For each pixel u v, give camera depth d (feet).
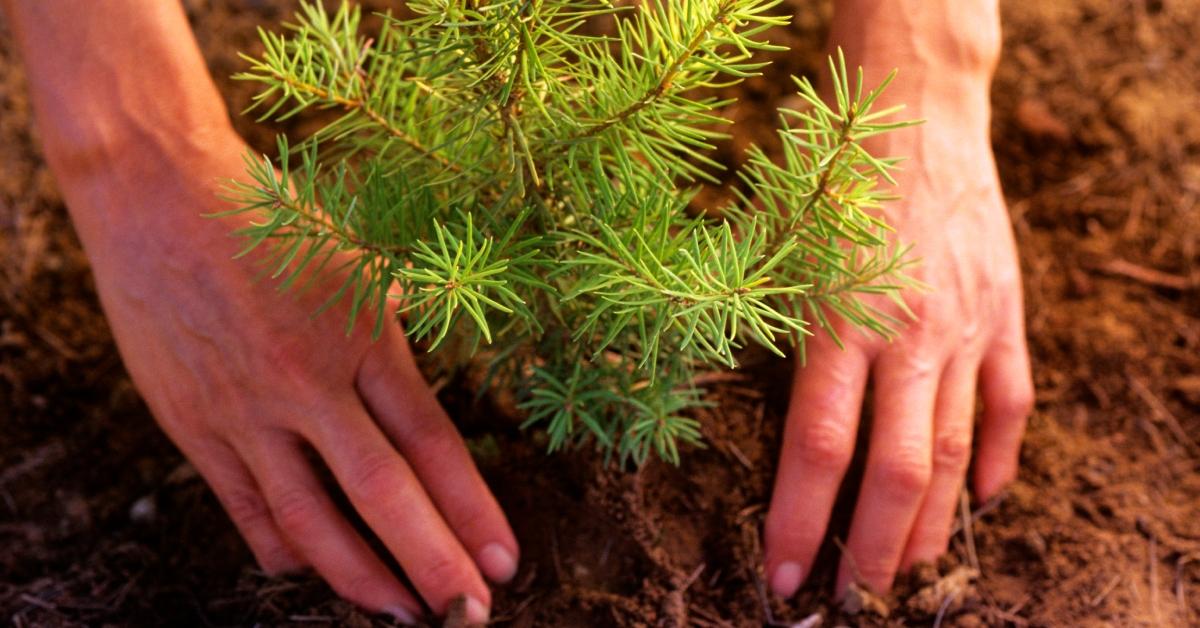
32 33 2.46
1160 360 2.75
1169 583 2.52
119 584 2.54
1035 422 2.70
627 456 2.42
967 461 2.50
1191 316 2.80
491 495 2.42
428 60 2.14
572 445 2.48
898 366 2.42
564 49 2.03
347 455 2.32
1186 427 2.69
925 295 2.44
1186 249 2.85
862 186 2.05
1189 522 2.59
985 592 2.51
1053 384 2.74
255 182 2.43
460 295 1.90
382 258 2.10
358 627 2.40
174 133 2.43
